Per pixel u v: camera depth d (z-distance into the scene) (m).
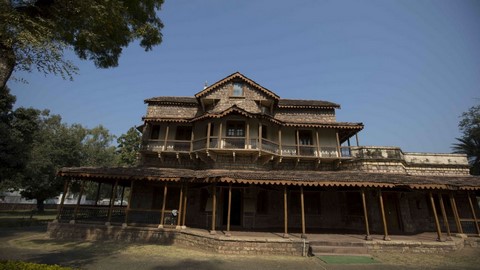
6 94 25.42
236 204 20.00
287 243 13.41
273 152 21.20
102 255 12.15
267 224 19.91
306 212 20.95
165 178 16.36
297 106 24.17
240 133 21.39
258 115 20.47
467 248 15.20
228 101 22.77
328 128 22.95
